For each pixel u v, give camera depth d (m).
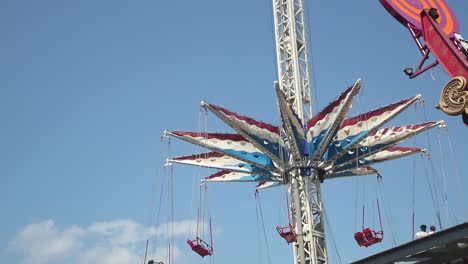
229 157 40.44
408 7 25.84
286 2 44.22
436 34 23.73
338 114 36.66
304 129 40.41
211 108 35.84
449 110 21.72
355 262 21.70
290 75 42.50
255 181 41.84
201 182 42.09
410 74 24.53
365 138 37.84
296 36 43.19
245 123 36.97
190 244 36.19
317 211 39.38
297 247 38.75
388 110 37.25
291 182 39.28
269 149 37.91
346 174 41.53
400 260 21.06
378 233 35.38
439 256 21.17
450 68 22.88
